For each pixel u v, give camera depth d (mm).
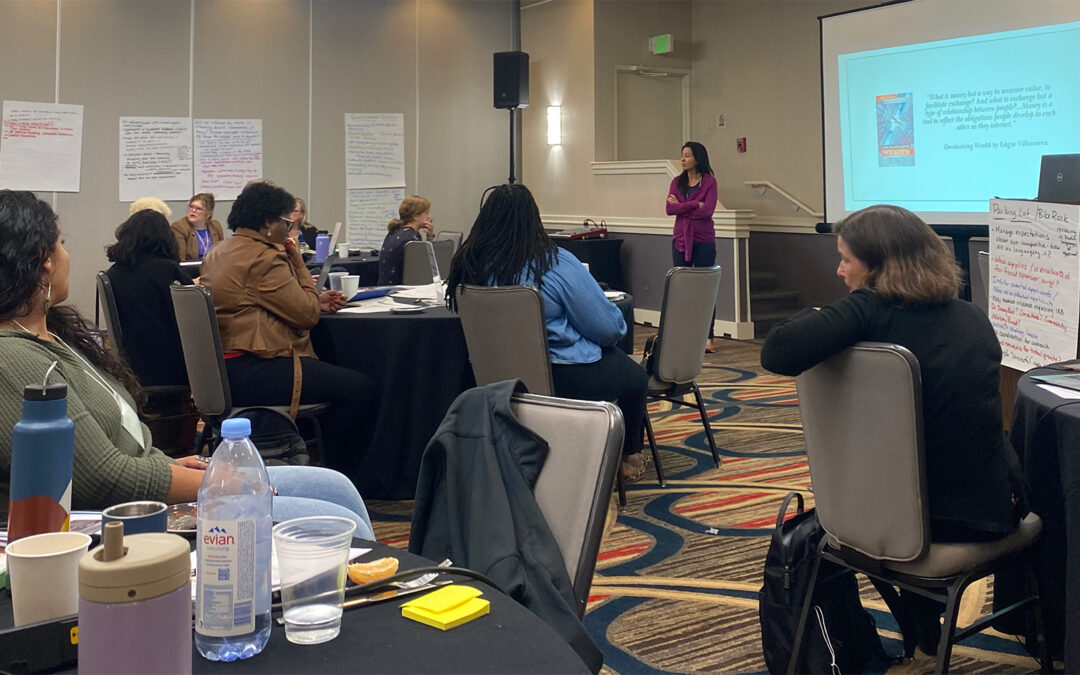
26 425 1062
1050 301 2875
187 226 6652
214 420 3604
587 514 1460
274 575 1143
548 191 10508
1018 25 5793
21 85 6418
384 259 6379
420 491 1586
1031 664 2365
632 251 9516
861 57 6730
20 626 891
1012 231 3064
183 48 6918
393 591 1124
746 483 4066
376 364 3801
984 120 6043
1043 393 2203
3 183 6406
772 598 2227
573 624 1331
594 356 3506
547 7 10227
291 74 7316
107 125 6703
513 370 3412
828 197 7086
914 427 1881
